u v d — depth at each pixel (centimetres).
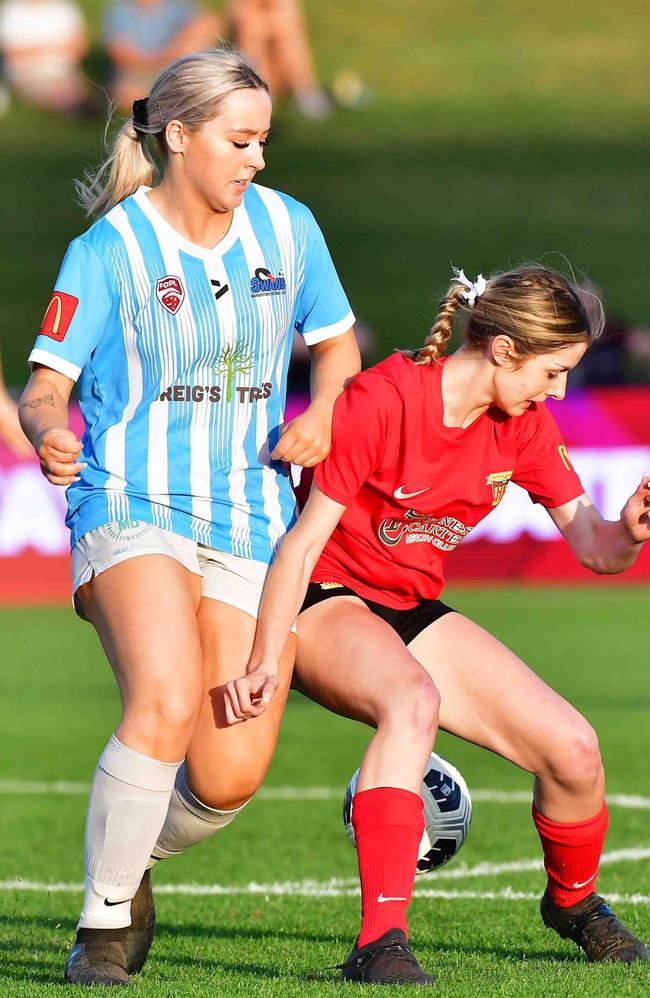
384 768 1290
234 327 1373
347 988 1183
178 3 11006
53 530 5088
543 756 1385
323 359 1502
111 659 1310
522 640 4228
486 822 2466
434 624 1443
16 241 9612
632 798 2570
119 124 1455
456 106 11625
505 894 1914
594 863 1438
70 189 10250
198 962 1463
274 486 1422
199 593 1383
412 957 1241
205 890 1978
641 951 1441
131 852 1298
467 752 3186
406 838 1274
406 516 1423
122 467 1365
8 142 10919
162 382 1362
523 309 1335
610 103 11619
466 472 1420
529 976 1282
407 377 1397
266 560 1400
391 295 8894
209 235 1377
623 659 3988
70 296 1348
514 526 5169
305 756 3089
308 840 2333
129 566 1314
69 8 11325
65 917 1784
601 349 5891
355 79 11912
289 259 1423
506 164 10719
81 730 3356
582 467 4900
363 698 1338
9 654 4366
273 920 1756
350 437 1383
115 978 1285
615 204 9994
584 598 4956
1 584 5109
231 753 1360
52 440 1235
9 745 3178
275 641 1339
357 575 1458
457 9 13025
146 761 1277
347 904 1866
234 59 1347
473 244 9538
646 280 8862
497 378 1370
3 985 1256
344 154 10881
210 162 1330
